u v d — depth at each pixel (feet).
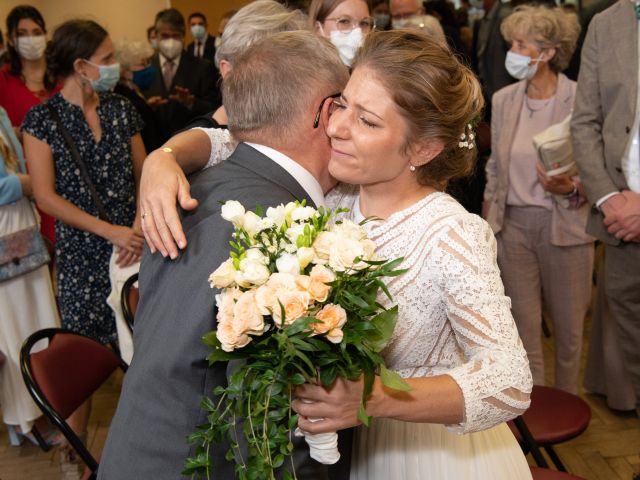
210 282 3.77
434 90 3.88
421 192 4.30
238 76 4.37
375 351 3.45
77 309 9.85
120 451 3.87
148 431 3.81
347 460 4.56
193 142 5.22
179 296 3.89
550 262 9.92
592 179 8.55
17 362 9.94
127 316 7.80
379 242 4.18
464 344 3.98
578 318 10.02
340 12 8.03
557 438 7.13
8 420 10.14
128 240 9.32
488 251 3.98
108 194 9.64
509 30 9.65
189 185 4.43
